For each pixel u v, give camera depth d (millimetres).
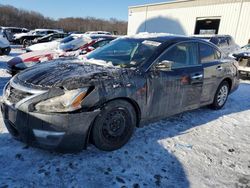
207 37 11641
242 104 5430
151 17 22938
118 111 2818
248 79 9062
